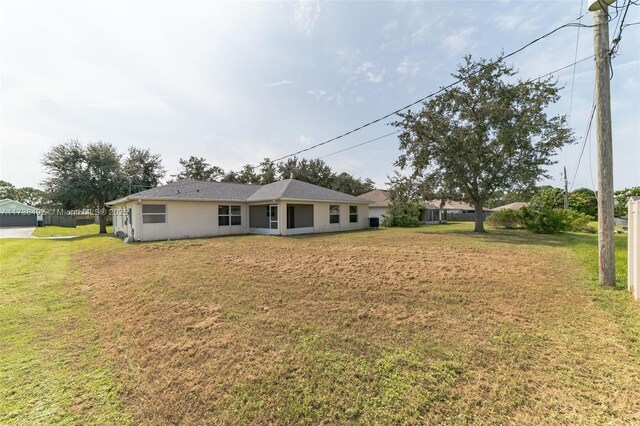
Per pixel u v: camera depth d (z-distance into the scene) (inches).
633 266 182.7
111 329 159.0
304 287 222.5
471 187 695.7
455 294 197.5
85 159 820.6
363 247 431.8
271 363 118.1
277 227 667.4
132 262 345.4
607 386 96.0
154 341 142.6
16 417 91.7
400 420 85.2
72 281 267.4
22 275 293.1
